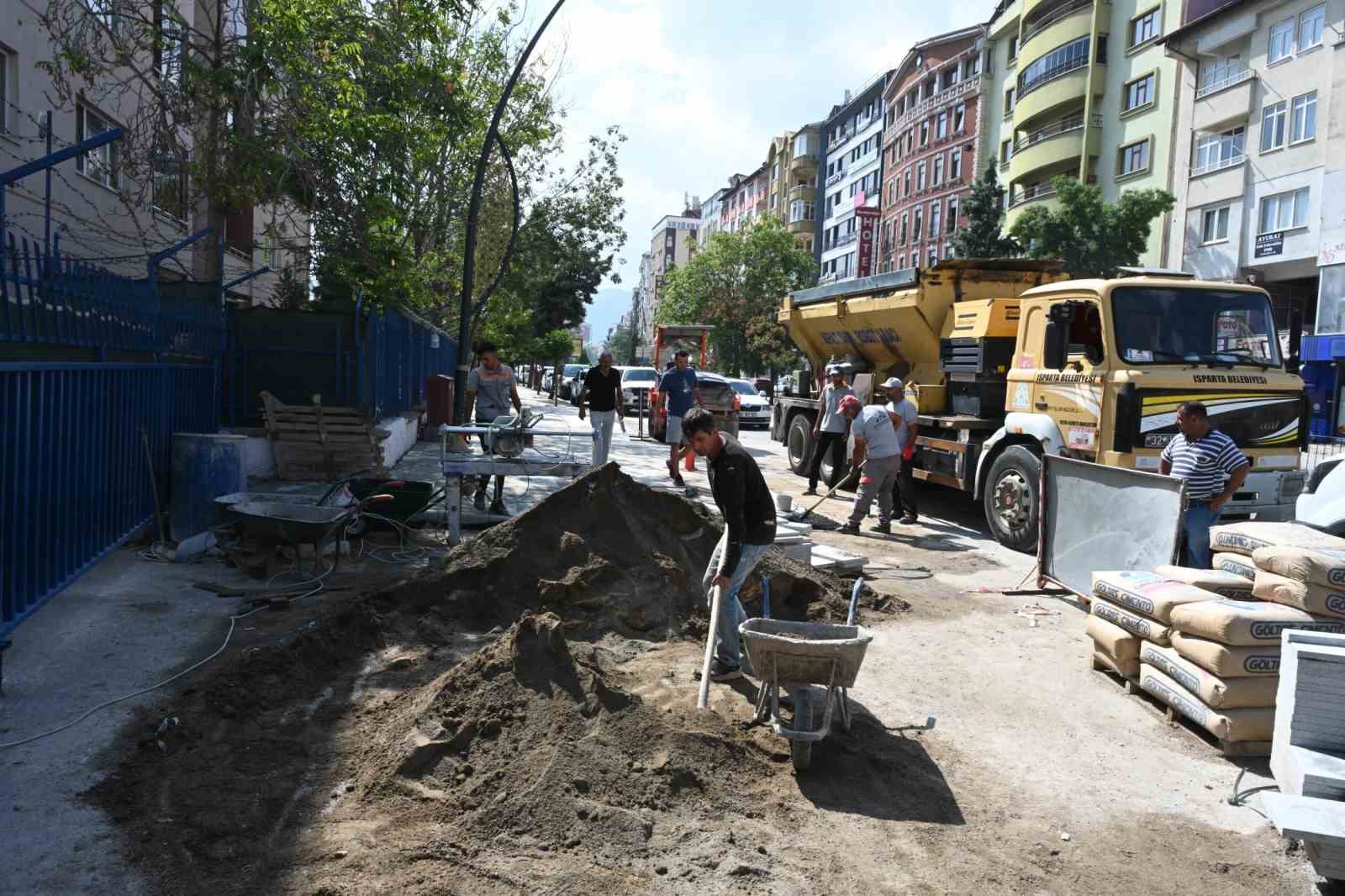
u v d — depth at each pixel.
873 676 5.73
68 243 13.88
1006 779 4.39
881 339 13.55
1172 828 3.99
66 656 5.20
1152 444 8.80
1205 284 9.48
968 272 12.09
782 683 4.32
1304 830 3.35
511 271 25.11
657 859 3.46
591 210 25.69
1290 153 27.34
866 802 4.05
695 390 13.41
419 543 8.48
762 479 5.14
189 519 7.91
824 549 8.53
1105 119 37.69
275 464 11.20
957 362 11.78
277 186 12.61
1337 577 4.71
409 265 13.73
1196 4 31.94
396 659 5.28
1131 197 31.39
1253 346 9.40
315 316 13.03
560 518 6.43
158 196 13.98
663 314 66.19
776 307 58.94
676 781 3.97
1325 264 25.83
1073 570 7.65
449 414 18.36
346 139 12.92
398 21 13.45
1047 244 31.86
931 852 3.67
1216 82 30.72
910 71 56.56
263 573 7.03
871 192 64.00
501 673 4.40
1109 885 3.51
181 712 4.42
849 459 10.80
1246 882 3.58
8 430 5.18
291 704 4.66
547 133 21.03
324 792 3.80
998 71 47.66
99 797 3.65
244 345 12.85
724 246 60.91
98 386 6.89
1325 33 26.05
